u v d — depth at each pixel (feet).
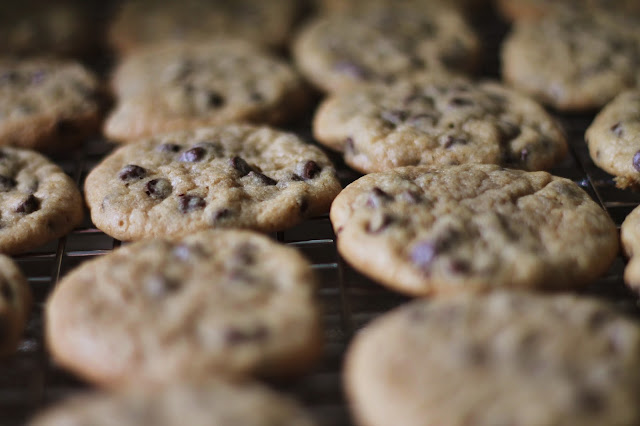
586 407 0.75
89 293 0.85
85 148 1.13
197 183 0.97
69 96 1.14
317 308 0.84
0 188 0.98
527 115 1.06
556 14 1.33
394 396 0.77
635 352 0.78
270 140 1.04
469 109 1.05
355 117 1.05
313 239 1.00
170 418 0.76
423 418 0.76
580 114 1.17
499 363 0.78
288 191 0.96
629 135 1.02
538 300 0.82
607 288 0.96
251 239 0.89
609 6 1.36
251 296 0.83
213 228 0.93
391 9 1.36
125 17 1.39
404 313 0.82
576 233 0.90
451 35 1.27
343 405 0.85
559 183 0.95
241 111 1.11
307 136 1.15
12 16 1.36
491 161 1.00
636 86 1.14
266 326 0.81
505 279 0.86
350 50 1.24
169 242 0.89
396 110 1.06
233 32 1.34
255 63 1.21
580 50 1.21
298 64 1.25
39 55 1.30
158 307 0.83
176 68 1.19
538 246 0.88
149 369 0.80
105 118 1.15
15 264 0.90
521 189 0.93
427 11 1.34
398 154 1.00
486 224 0.89
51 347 0.83
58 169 1.02
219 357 0.80
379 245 0.88
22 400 0.88
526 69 1.19
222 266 0.86
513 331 0.79
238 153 1.01
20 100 1.13
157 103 1.12
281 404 0.77
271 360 0.80
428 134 1.02
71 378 0.88
